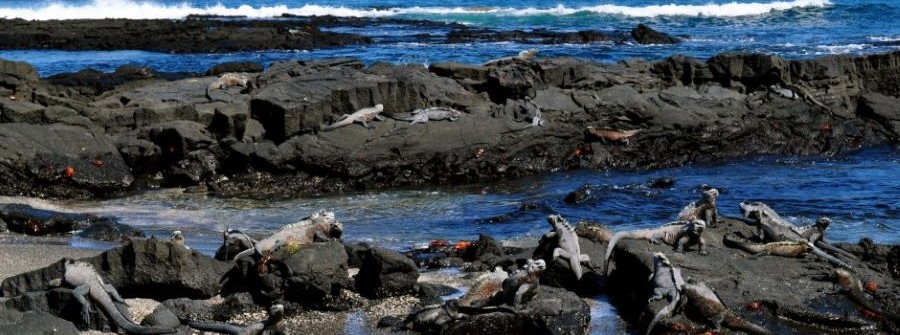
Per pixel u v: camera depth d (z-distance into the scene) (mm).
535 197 25516
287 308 14648
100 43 55938
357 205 24594
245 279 15180
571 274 15938
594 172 29266
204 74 40156
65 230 20172
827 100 36125
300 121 27500
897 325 14125
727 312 13797
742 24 68312
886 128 34562
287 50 54938
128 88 33031
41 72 45688
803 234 16984
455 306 13883
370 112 28312
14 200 23766
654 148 30703
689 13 73875
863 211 23297
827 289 14984
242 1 89562
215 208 23922
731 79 36719
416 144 27719
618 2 86062
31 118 27172
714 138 31438
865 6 74375
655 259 14484
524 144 28984
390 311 14781
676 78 37094
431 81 31938
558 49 54250
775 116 33500
